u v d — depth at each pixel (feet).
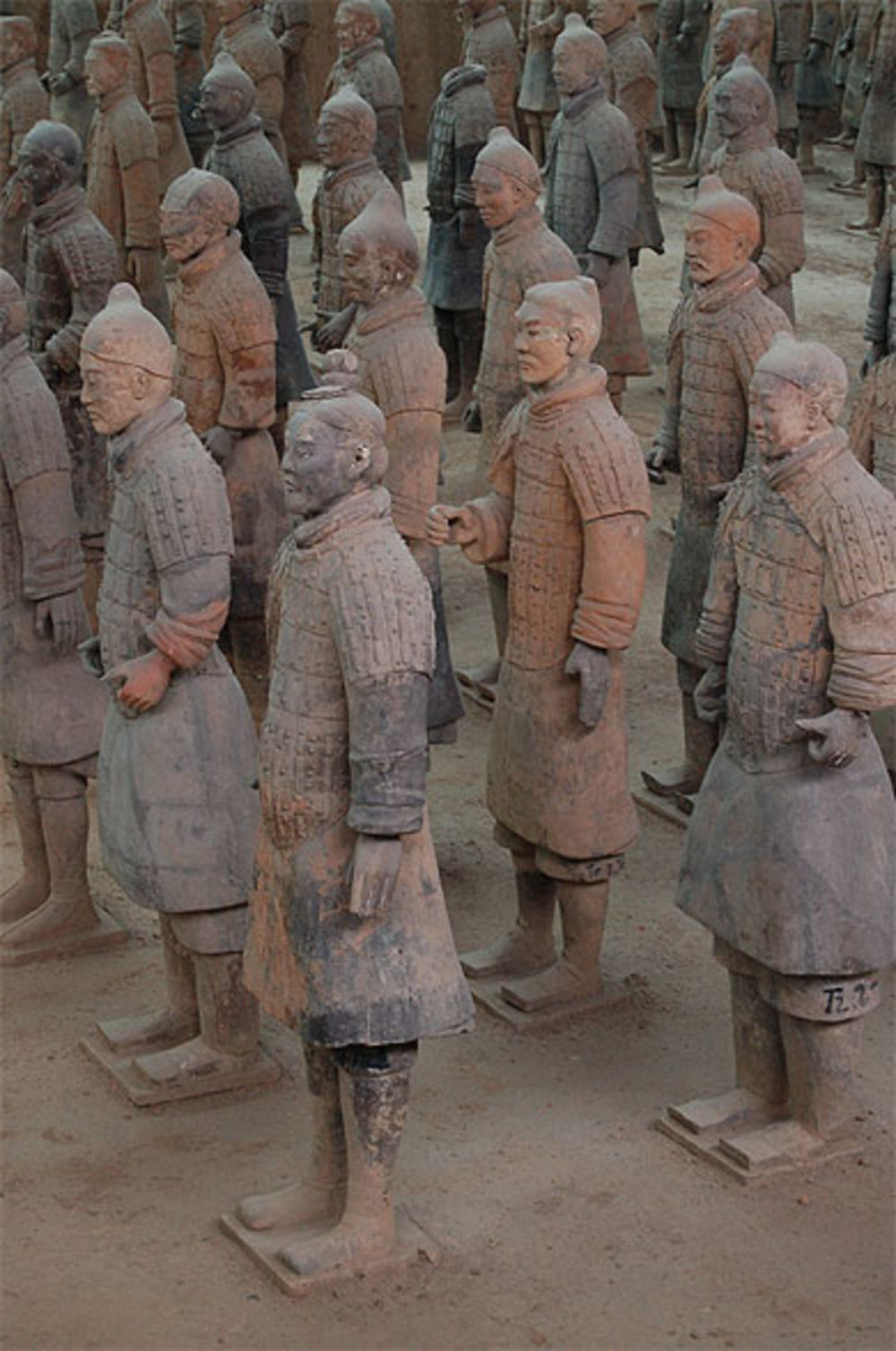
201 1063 21.34
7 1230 18.97
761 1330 17.51
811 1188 19.63
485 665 33.50
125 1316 17.58
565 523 21.29
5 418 23.02
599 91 39.99
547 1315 17.67
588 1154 20.29
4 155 46.29
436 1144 20.45
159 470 20.01
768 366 18.71
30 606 23.79
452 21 76.59
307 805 17.06
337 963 17.11
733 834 19.63
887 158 61.93
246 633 30.09
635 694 33.27
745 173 35.76
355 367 18.65
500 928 25.45
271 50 53.16
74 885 24.75
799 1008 19.44
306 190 71.56
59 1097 21.49
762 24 61.00
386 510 16.96
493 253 29.32
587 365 21.24
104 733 21.15
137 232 42.50
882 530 18.45
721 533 19.93
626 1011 23.34
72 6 54.08
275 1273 17.97
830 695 18.75
